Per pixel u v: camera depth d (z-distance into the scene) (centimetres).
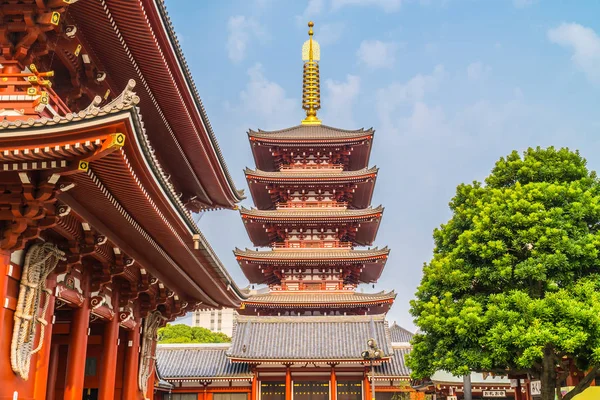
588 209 2372
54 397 2114
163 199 1495
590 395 2898
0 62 1446
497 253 2419
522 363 2094
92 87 1911
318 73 6444
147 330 2606
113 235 1733
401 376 4394
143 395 2536
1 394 1312
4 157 1181
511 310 2273
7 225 1323
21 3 1409
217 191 3095
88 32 1727
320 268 5247
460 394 4041
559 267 2278
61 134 1152
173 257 2073
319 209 5475
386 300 4966
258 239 5884
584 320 2075
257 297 5050
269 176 5447
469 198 2738
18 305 1386
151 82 2064
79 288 1777
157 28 1712
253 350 4488
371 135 5512
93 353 2206
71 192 1412
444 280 2548
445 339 2419
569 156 2636
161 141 2564
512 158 2733
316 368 4462
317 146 5603
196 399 4531
